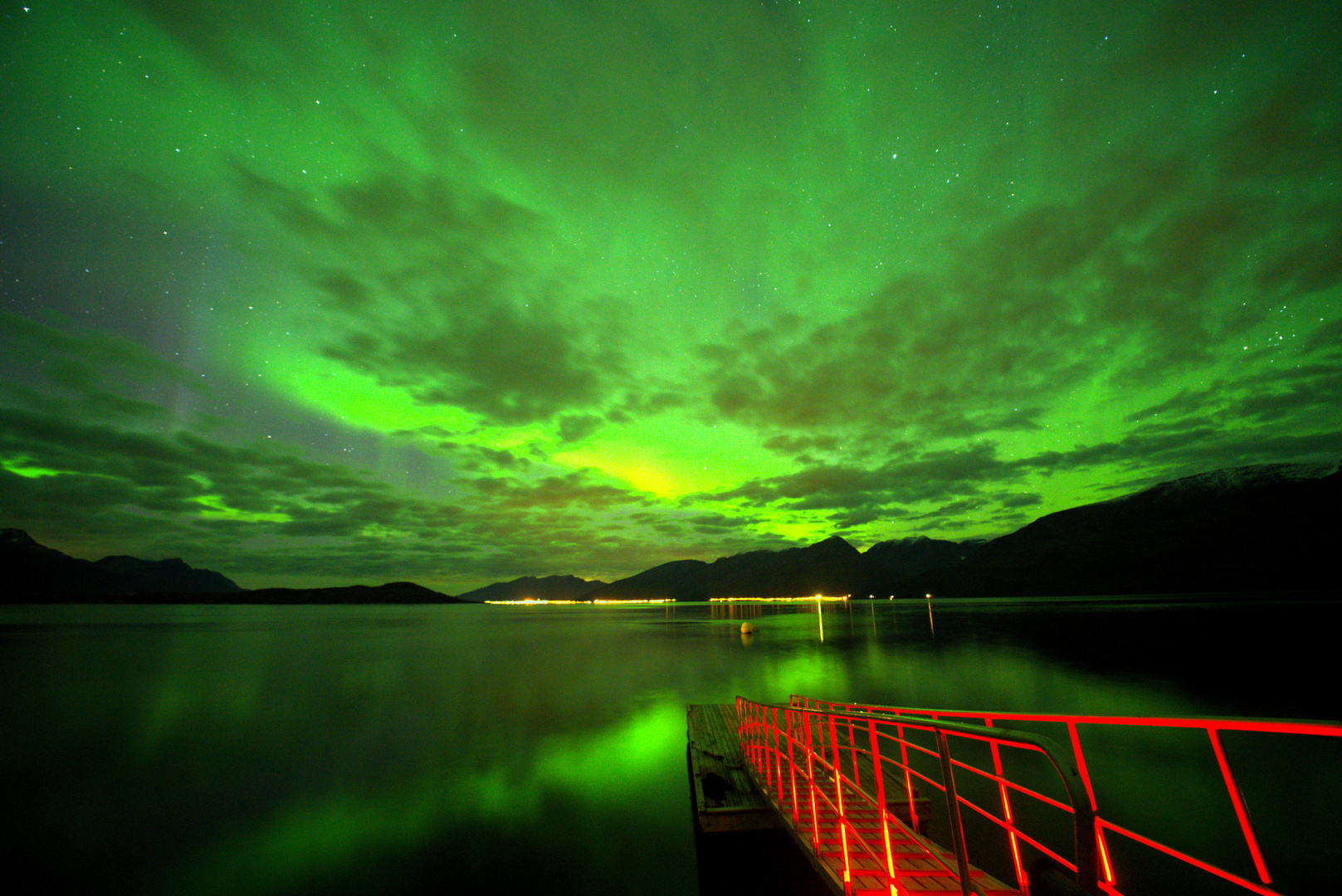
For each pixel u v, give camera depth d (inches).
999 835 430.9
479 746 716.0
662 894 381.4
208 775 613.9
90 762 663.1
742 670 1322.6
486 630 3056.1
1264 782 532.4
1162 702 868.6
